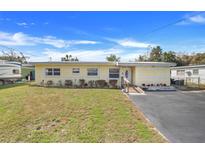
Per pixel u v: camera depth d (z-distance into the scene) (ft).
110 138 18.54
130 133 19.85
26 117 25.99
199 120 25.32
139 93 50.49
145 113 28.76
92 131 20.45
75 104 33.88
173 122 24.31
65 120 24.45
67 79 68.08
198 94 50.75
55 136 19.30
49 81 68.18
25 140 18.49
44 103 34.94
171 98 43.34
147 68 65.26
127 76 68.18
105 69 67.67
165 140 18.19
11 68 88.99
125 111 29.19
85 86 65.92
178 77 97.04
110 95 45.01
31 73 111.34
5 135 19.90
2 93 48.96
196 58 138.62
